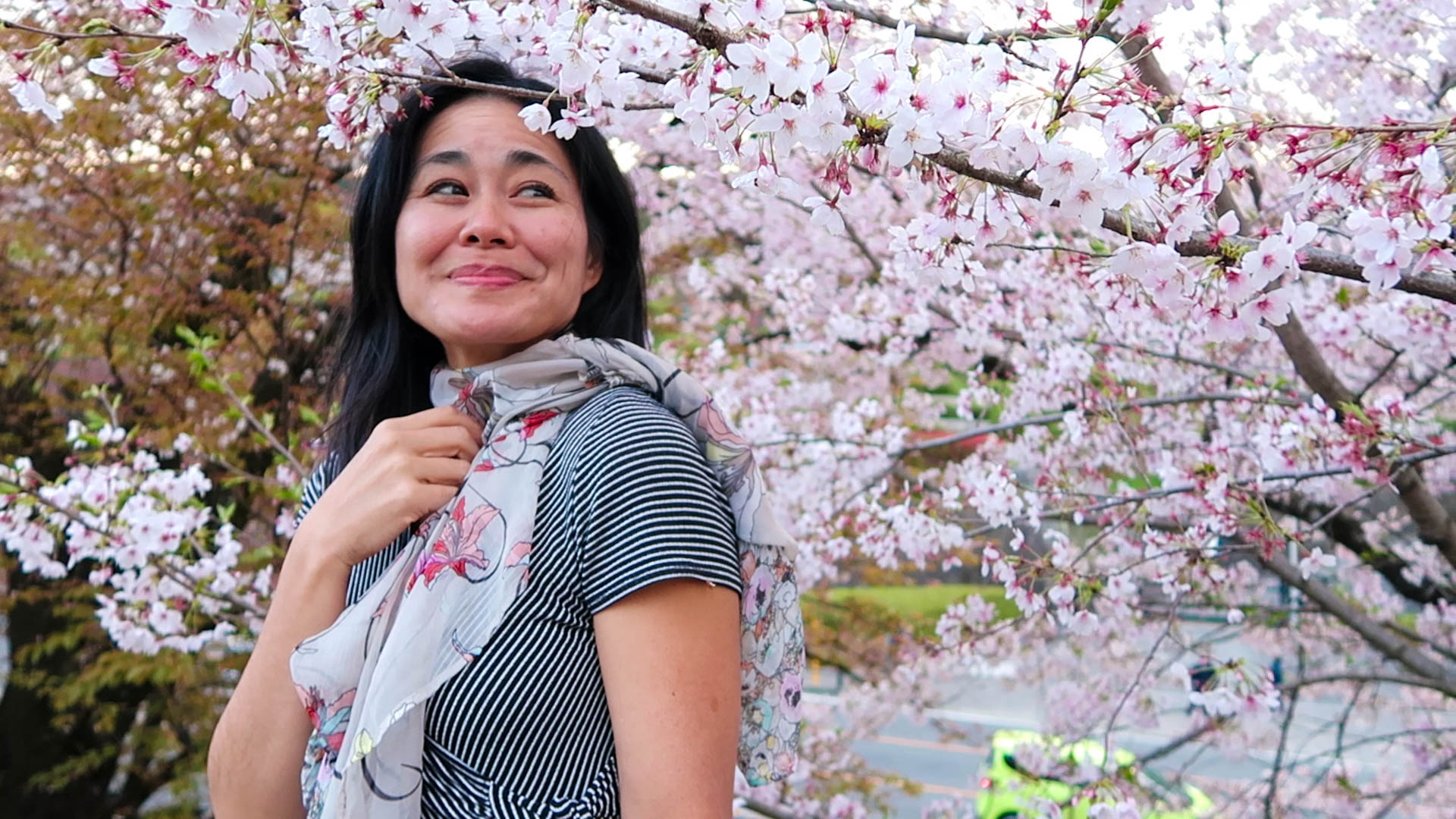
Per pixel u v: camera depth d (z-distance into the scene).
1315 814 4.12
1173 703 5.29
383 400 1.39
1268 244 0.99
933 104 0.94
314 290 4.48
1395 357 2.54
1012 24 1.22
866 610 4.76
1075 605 2.38
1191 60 1.08
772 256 4.58
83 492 2.67
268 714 1.07
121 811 5.77
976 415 3.91
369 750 0.93
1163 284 1.03
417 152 1.19
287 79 1.46
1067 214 0.96
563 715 0.94
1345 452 2.12
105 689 5.57
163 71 1.95
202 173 4.08
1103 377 2.70
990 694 9.41
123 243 4.48
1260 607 3.10
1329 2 2.12
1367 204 1.18
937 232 1.08
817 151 0.98
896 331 3.76
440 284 1.14
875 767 8.18
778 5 0.99
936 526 2.74
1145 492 2.51
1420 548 3.44
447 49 0.98
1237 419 3.02
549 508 0.99
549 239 1.13
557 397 1.06
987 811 3.48
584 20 1.02
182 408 4.48
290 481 3.36
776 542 1.06
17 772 5.59
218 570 2.82
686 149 4.05
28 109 1.00
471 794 0.94
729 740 0.90
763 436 3.57
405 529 1.10
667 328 5.35
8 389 5.12
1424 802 4.19
